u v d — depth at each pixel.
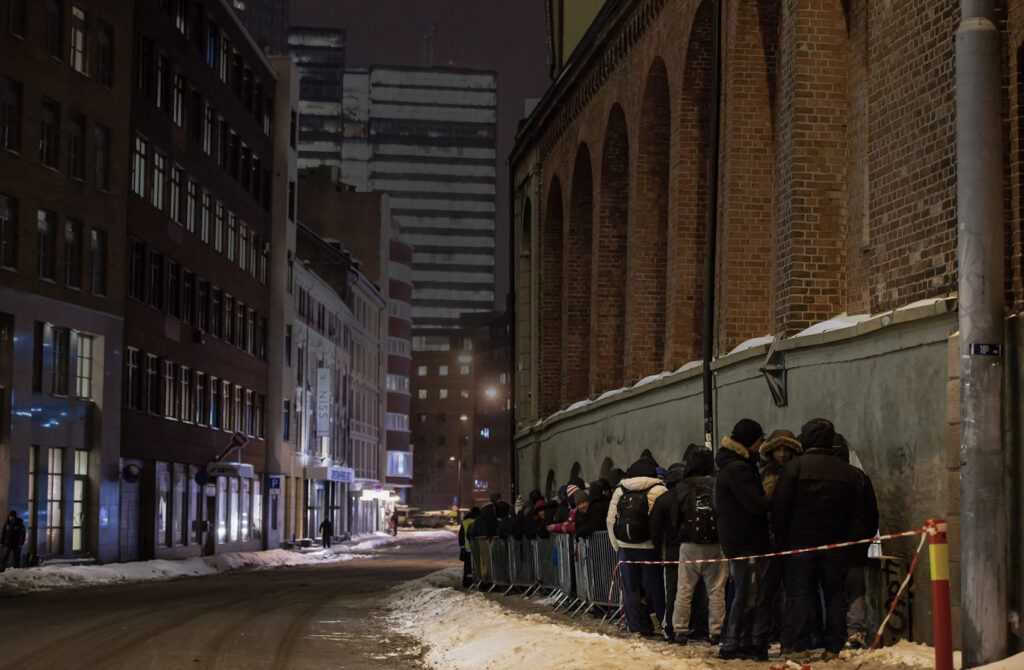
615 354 30.36
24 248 33.97
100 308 37.81
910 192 14.30
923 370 12.74
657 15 25.28
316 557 53.38
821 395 15.56
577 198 33.69
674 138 23.94
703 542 12.48
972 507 9.80
